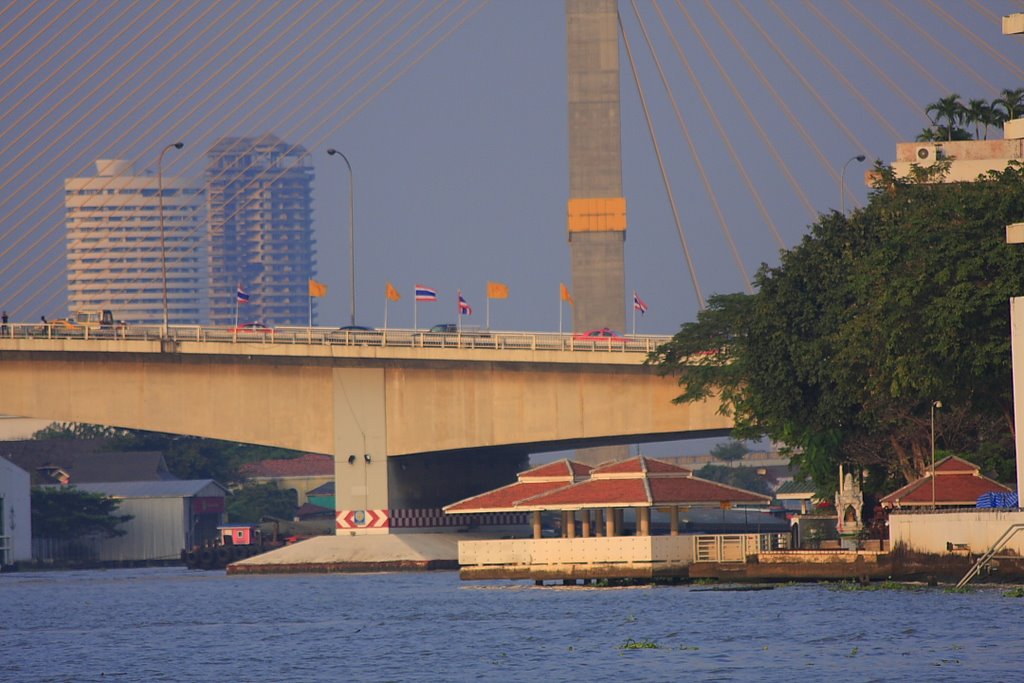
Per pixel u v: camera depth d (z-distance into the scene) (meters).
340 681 189.25
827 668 180.75
